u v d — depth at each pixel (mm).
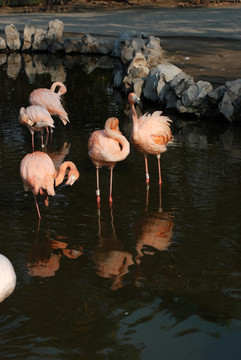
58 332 4895
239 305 5285
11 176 8969
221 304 5305
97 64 20547
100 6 40219
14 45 23766
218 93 12609
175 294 5504
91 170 9336
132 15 34531
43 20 31734
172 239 6746
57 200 8047
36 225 7188
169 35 25609
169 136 8547
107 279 5828
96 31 27078
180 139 11141
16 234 6906
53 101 11297
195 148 10461
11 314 5168
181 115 13227
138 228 7090
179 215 7434
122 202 7938
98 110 13586
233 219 7246
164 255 6348
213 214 7418
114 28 28141
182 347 4676
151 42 20438
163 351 4625
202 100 12812
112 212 7609
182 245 6574
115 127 8000
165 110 13758
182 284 5695
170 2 42125
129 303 5340
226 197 7969
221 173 8984
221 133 11633
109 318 5090
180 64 18266
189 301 5367
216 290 5559
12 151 10289
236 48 21609
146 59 17328
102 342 4750
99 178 8922
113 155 7625
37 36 23609
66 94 15414
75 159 9906
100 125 12180
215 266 6055
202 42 23469
